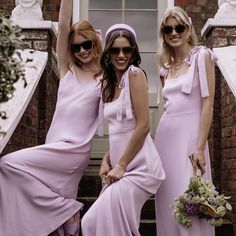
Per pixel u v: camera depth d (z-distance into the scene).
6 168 3.98
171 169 3.93
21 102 4.93
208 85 3.88
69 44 4.22
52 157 4.04
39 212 4.02
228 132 5.52
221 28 6.13
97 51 4.20
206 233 3.80
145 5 8.34
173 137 3.94
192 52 3.96
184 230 3.77
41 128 6.23
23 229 3.97
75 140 4.08
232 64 5.37
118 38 3.83
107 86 3.90
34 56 5.88
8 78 3.10
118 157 3.82
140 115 3.76
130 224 3.68
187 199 3.64
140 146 3.76
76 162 4.11
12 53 3.12
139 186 3.70
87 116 4.14
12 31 3.14
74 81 4.21
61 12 4.18
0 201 3.98
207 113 3.85
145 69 8.27
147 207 5.54
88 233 3.69
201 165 3.80
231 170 5.36
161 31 4.10
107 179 3.75
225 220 5.28
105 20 8.32
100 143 7.70
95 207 3.71
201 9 8.12
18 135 5.25
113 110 3.84
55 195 4.05
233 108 5.36
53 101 6.83
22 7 6.52
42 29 6.35
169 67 4.14
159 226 4.00
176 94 3.97
